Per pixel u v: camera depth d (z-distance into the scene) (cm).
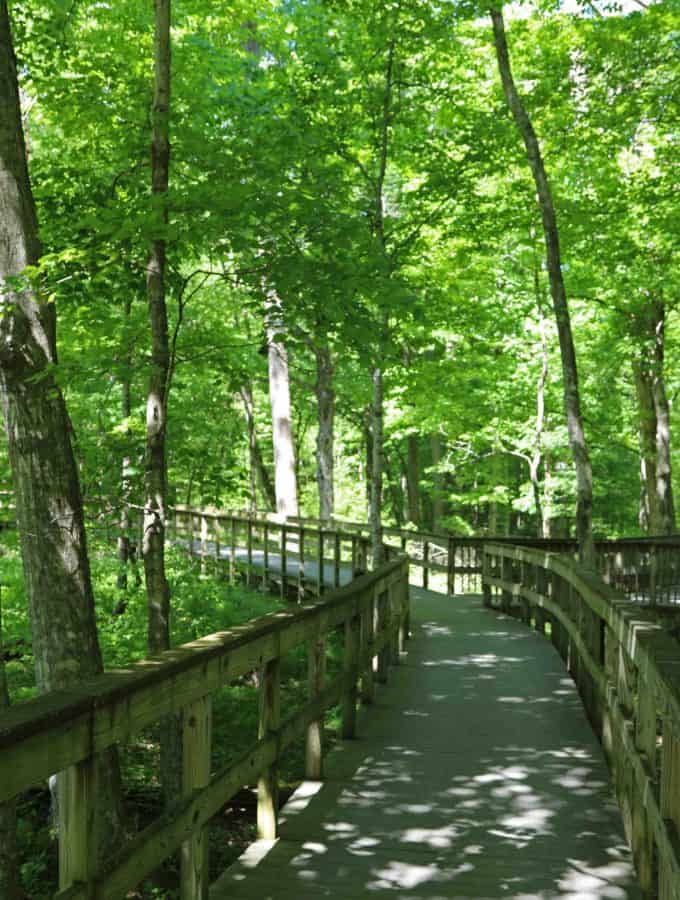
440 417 2342
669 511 2116
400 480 4131
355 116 1184
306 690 1088
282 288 635
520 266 2027
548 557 1040
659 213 1545
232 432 2609
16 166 631
